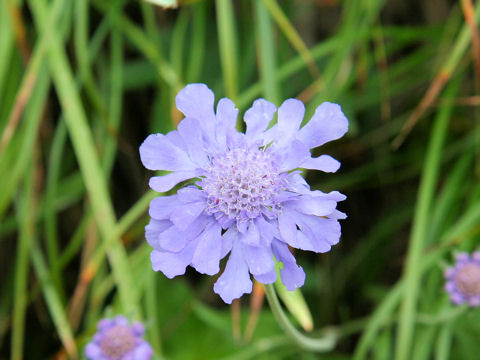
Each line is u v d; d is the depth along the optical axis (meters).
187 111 0.16
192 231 0.16
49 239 0.24
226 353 0.25
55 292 0.24
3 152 0.23
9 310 0.27
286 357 0.25
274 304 0.18
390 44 0.27
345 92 0.27
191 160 0.16
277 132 0.17
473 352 0.24
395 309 0.26
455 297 0.21
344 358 0.26
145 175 0.27
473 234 0.23
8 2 0.23
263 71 0.22
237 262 0.16
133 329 0.20
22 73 0.26
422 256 0.23
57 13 0.23
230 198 0.16
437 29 0.26
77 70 0.27
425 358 0.23
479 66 0.23
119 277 0.22
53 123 0.27
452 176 0.25
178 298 0.26
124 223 0.23
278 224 0.16
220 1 0.22
